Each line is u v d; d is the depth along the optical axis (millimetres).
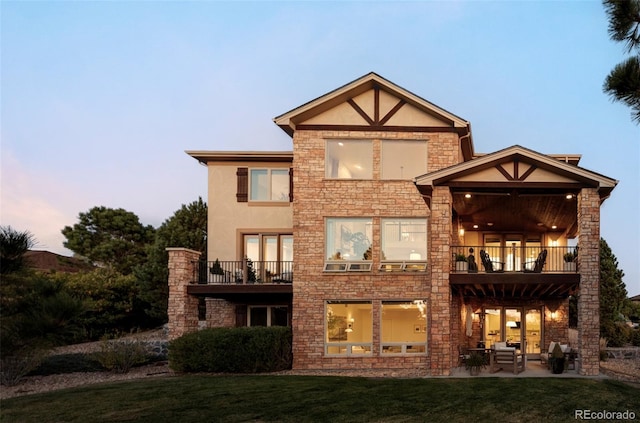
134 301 27719
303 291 18453
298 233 18625
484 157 15906
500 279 16234
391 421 10305
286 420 10391
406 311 18391
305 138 18875
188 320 19547
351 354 18203
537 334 20406
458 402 11641
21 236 9461
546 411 10922
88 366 18578
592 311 15539
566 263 16625
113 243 41594
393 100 18969
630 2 8430
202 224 28516
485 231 22141
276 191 21922
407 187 18641
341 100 18938
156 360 20438
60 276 25969
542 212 19062
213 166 22125
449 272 16375
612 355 20703
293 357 18203
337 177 18781
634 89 8312
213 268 20141
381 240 18547
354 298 18344
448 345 15844
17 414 10977
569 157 21547
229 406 11375
